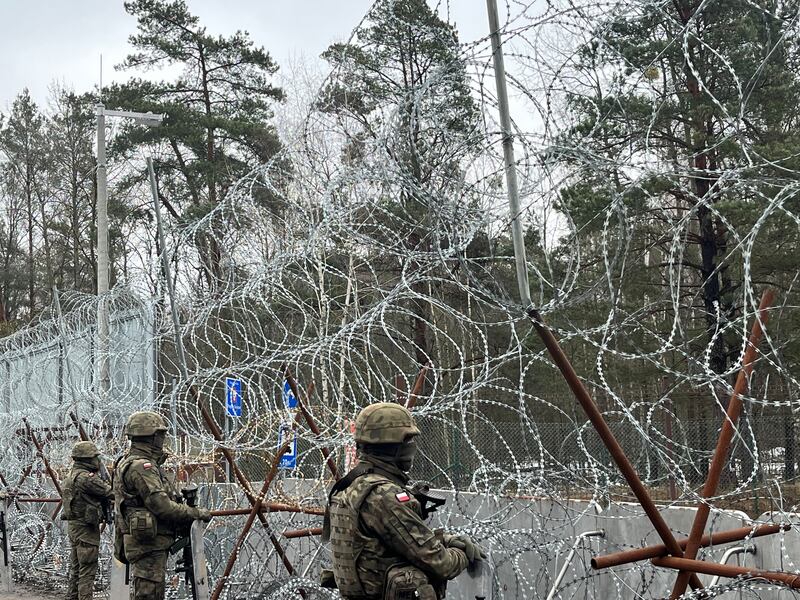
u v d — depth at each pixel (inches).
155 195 303.7
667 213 315.9
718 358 429.1
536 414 348.5
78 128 1432.1
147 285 292.7
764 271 438.0
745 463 230.1
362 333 231.9
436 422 275.0
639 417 284.8
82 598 330.0
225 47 922.1
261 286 233.0
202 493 319.6
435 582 145.9
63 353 360.8
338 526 149.3
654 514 144.8
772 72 390.6
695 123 378.0
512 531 197.0
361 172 180.5
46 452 420.2
